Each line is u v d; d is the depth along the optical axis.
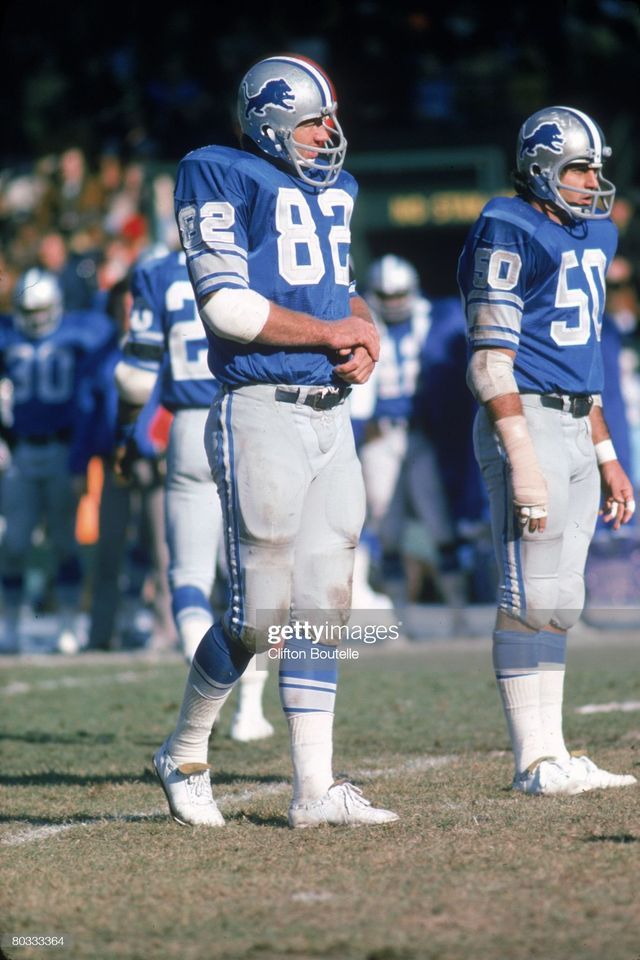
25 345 39.69
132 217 59.62
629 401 44.88
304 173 15.69
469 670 31.72
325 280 15.57
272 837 15.21
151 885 13.37
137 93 65.50
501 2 63.00
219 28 64.62
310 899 12.71
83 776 20.03
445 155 59.62
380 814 15.60
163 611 38.75
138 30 64.88
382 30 63.44
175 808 16.05
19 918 12.40
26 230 61.59
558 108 17.45
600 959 11.02
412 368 39.84
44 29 64.81
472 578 43.69
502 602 17.50
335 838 14.96
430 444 40.00
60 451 39.69
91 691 29.61
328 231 15.68
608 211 17.52
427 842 14.58
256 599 15.43
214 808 16.09
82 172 63.44
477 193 59.47
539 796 16.98
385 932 11.73
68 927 12.16
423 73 63.12
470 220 59.22
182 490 22.08
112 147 65.19
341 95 62.53
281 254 15.39
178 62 65.06
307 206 15.56
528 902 12.40
